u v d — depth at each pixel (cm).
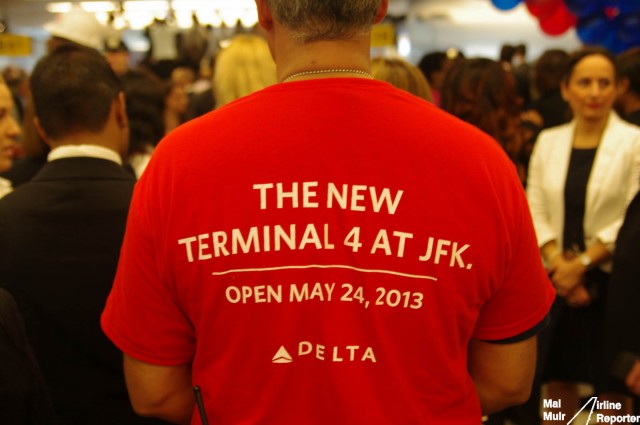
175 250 99
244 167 98
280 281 97
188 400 114
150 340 107
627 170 262
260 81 241
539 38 1060
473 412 108
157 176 102
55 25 386
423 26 1059
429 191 97
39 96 157
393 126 99
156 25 801
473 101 253
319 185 97
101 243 151
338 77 102
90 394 153
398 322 98
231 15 856
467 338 105
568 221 270
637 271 189
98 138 159
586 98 266
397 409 99
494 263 101
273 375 100
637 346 186
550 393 276
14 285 148
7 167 181
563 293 262
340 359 98
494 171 101
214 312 100
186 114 368
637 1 501
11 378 110
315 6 98
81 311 150
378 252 97
